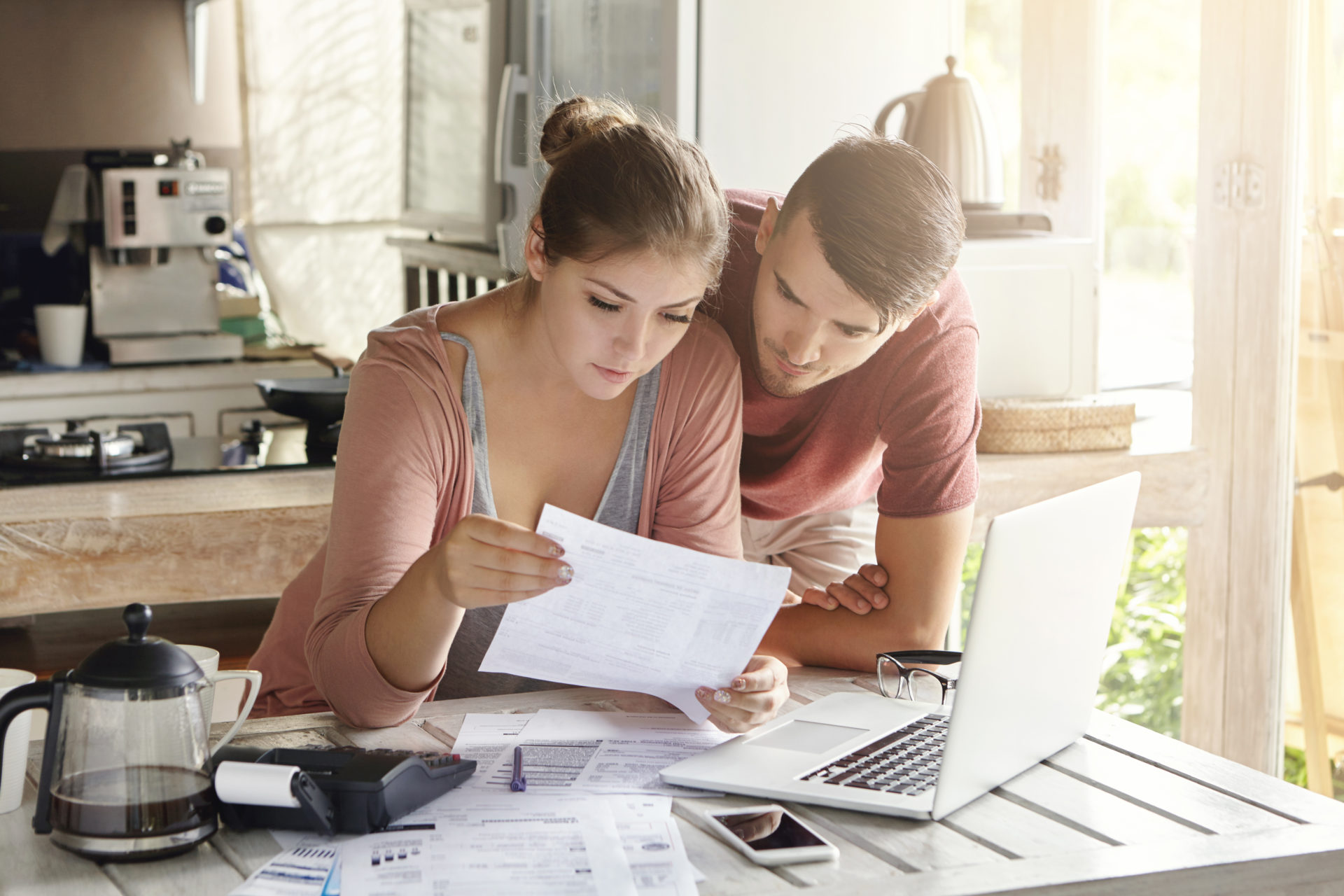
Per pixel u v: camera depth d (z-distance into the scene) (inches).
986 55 119.6
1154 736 47.6
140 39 167.8
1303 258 88.3
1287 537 90.7
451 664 56.6
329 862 35.9
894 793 40.8
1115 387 110.9
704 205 44.6
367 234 182.5
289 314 180.2
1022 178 117.7
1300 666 91.0
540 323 50.4
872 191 46.8
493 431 51.9
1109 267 110.7
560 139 50.4
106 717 36.4
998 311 100.0
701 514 54.7
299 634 59.2
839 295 47.6
